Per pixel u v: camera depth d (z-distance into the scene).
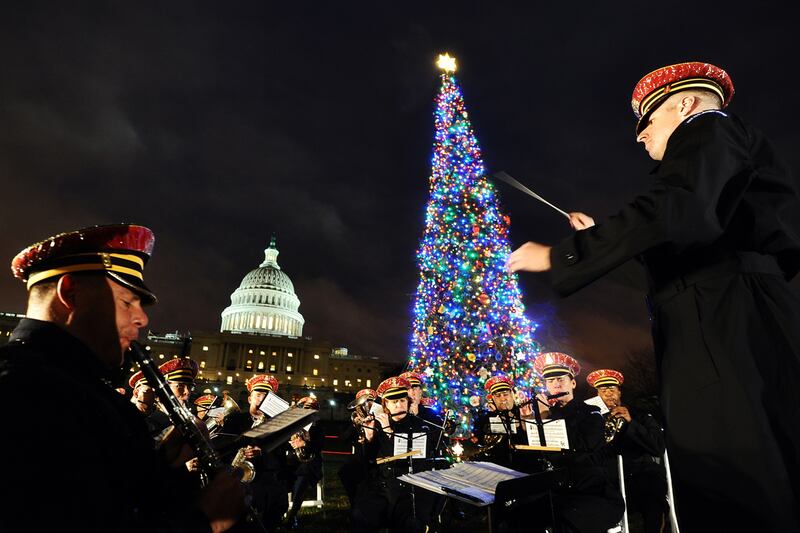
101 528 1.46
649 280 1.96
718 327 1.64
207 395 9.17
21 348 1.77
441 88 22.34
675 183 1.60
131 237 2.13
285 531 9.48
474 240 19.45
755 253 1.75
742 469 1.46
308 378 102.50
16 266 2.04
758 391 1.52
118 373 2.17
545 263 1.74
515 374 17.42
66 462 1.45
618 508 5.01
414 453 6.24
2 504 1.31
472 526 8.91
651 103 2.07
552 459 5.92
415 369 19.45
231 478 1.93
